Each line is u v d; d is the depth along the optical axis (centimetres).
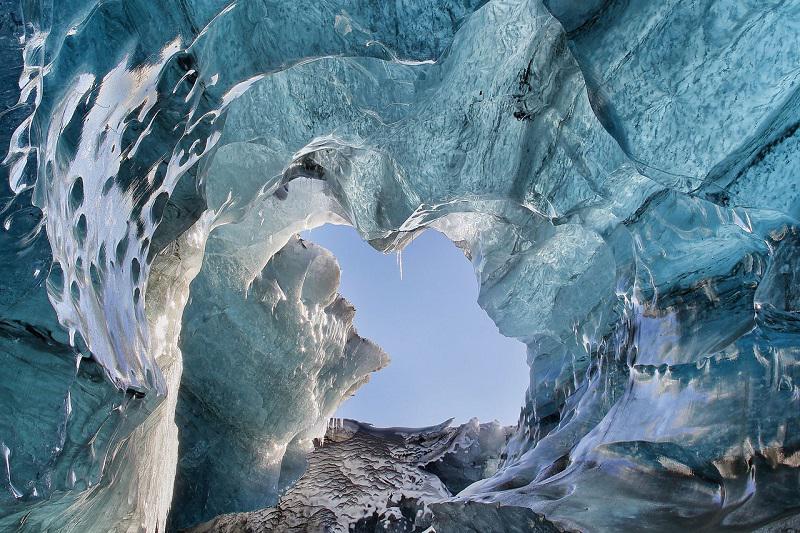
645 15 266
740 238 347
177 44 280
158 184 360
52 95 246
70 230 269
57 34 241
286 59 324
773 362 311
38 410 227
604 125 291
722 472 316
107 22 259
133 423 297
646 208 391
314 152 535
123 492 334
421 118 421
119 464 313
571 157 404
